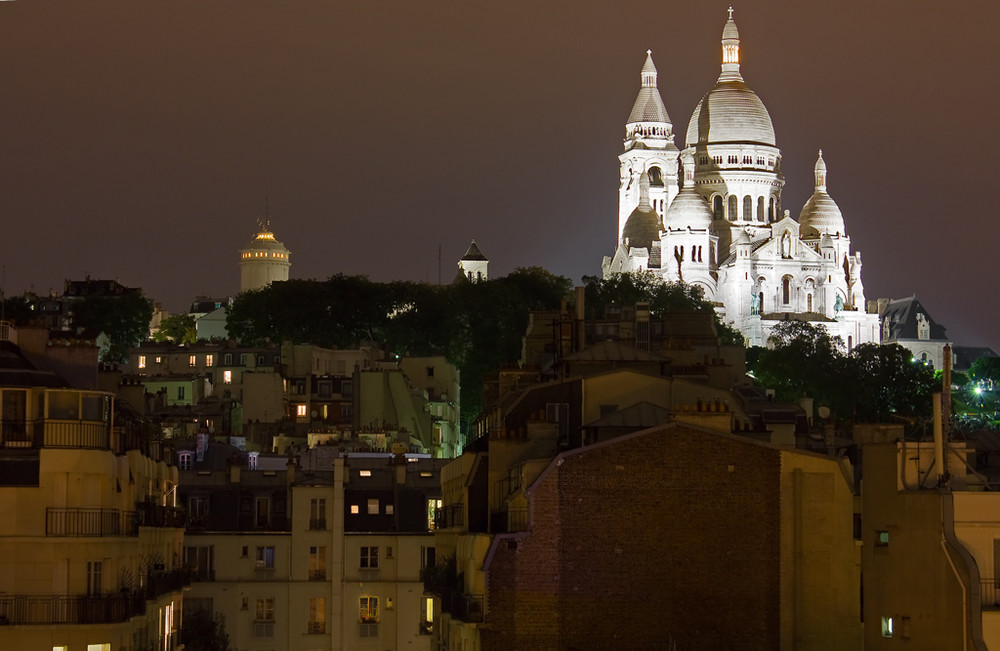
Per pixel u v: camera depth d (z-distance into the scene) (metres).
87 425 129.88
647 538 136.38
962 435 164.62
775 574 136.25
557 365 176.88
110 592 129.75
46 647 125.81
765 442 140.75
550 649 135.50
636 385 154.38
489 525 149.25
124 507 137.25
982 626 123.38
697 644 135.62
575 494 136.62
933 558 127.44
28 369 133.88
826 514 136.88
